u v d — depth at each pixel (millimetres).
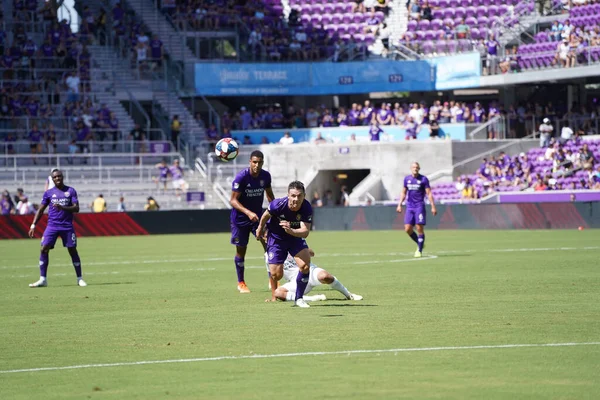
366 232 129625
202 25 174125
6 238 130625
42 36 168250
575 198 133000
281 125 167500
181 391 25984
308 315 40531
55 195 58188
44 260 58750
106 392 26062
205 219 139750
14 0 167750
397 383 26422
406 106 169500
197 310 43844
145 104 167375
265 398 24938
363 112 166125
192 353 31797
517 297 46594
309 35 176125
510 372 27719
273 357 30656
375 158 157125
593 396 24656
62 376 28484
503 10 176500
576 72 149000
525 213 126000
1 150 149125
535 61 157375
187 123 165250
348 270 65500
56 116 156125
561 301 44656
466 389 25562
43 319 42031
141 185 149500
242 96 173750
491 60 161000
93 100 160250
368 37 176750
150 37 171375
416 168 77188
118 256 87562
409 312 41062
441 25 176000
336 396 25000
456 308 42375
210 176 153125
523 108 162750
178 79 168500
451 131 159125
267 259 45469
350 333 35250
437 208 132500
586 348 31438
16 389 26750
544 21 163125
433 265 68625
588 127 153500
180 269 70750
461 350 31312
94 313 44000
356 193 154625
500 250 83312
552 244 90562
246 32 175375
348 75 170375
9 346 34281
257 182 50469
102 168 149125
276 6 181250
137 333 36719
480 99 175125
